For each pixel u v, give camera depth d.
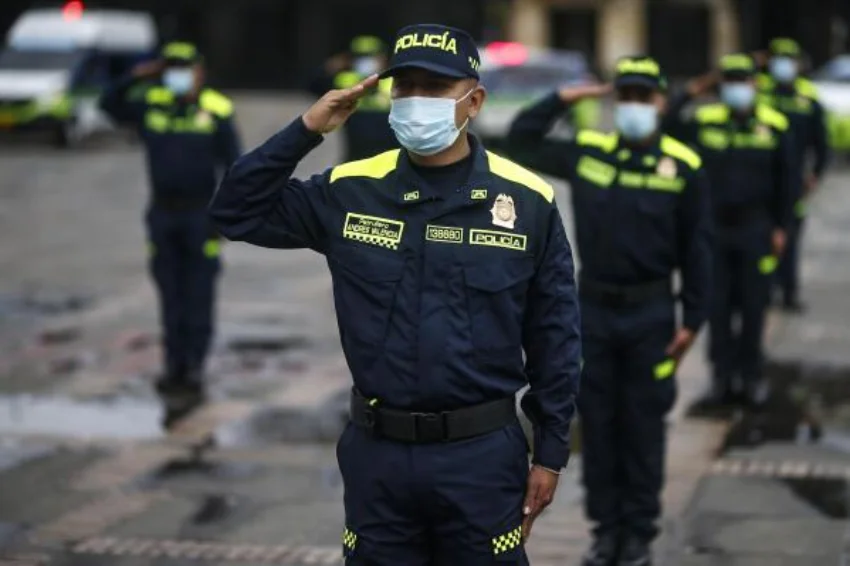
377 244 6.56
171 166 15.13
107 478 12.09
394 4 77.81
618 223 9.70
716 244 14.51
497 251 6.52
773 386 15.65
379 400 6.56
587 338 9.87
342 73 18.47
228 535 10.65
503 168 6.66
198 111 15.13
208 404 14.82
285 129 6.66
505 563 6.62
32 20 48.53
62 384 15.71
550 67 42.03
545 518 11.09
